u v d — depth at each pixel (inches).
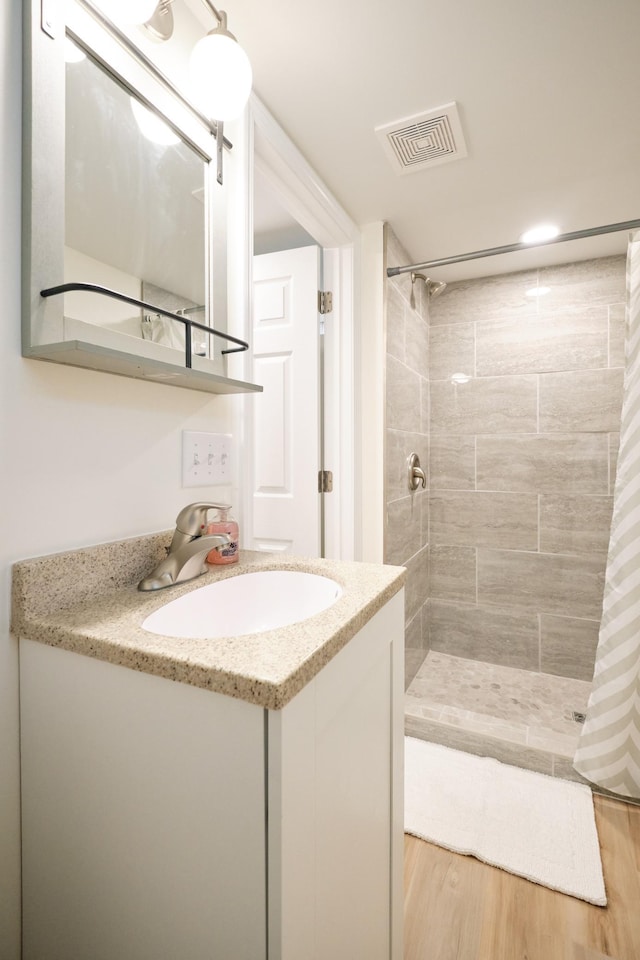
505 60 42.7
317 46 41.4
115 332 30.8
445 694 80.7
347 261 71.2
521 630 91.7
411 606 85.0
